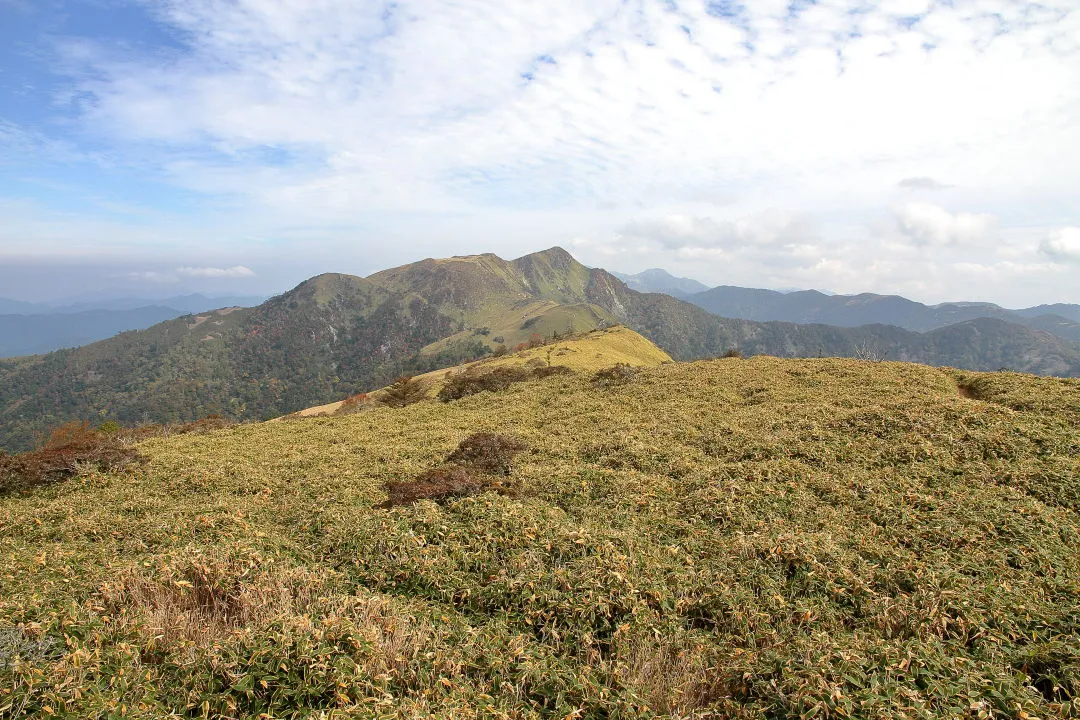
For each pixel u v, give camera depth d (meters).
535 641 8.76
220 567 10.45
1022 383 26.59
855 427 20.27
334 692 7.04
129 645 7.84
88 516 16.33
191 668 7.54
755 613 9.21
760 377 32.75
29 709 6.61
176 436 35.25
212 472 21.08
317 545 13.04
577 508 15.02
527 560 10.91
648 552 11.57
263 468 21.69
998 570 10.35
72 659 7.33
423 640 8.40
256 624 8.67
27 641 7.65
